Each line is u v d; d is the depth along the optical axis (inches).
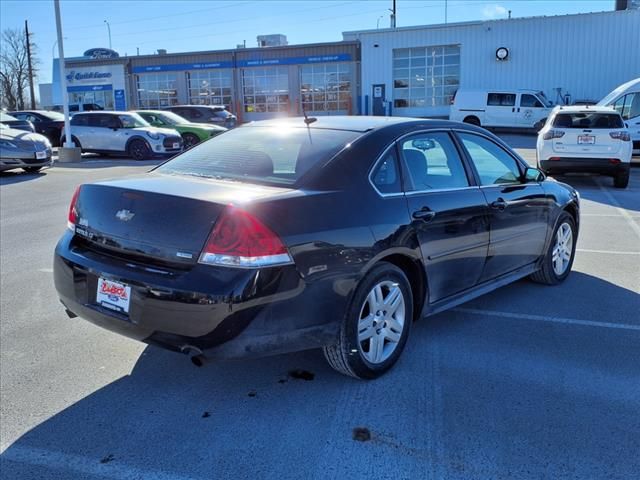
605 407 127.0
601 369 145.4
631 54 1119.0
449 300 162.1
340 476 103.9
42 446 113.2
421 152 156.0
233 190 126.0
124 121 771.4
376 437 115.8
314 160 136.9
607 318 181.8
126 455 110.3
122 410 126.6
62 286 137.6
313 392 134.3
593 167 471.2
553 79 1173.7
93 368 147.1
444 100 1263.5
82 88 1641.2
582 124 475.8
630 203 409.4
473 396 132.1
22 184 505.0
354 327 131.3
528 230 191.9
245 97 1502.2
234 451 111.4
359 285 131.0
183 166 154.3
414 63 1266.0
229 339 113.3
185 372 145.0
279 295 115.6
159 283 116.0
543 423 120.6
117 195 130.4
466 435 116.3
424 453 110.6
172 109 1033.5
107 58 1589.6
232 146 158.1
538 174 198.7
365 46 1285.7
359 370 135.2
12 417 123.6
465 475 104.0
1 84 2812.5
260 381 140.0
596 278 227.0
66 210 380.8
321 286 121.9
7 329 172.7
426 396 132.1
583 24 1137.4
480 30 1203.2
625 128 468.4
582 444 113.2
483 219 167.3
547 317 182.7
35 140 570.6
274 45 1589.6
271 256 114.3
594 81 1149.1
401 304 144.4
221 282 111.8
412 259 144.6
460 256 160.6
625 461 108.0
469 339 165.0
